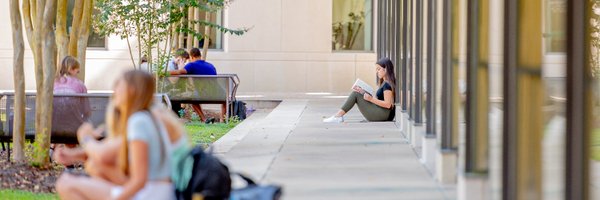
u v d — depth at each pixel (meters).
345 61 36.75
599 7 15.80
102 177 7.76
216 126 23.59
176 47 30.53
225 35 36.31
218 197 7.54
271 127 20.14
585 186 6.95
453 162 11.56
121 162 7.35
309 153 14.95
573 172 6.95
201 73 25.42
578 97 6.90
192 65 25.39
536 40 7.95
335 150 15.41
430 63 13.95
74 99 15.21
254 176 12.23
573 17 6.87
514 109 8.00
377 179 11.97
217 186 7.55
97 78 35.62
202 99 25.20
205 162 7.61
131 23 27.23
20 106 14.73
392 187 11.29
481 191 9.88
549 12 8.60
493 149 10.60
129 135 7.18
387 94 21.25
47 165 14.27
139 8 25.05
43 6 14.42
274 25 36.41
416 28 16.55
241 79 36.38
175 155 7.56
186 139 7.67
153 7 24.88
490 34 10.16
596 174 11.34
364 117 21.97
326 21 36.69
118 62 35.66
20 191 12.16
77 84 15.69
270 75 36.50
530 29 7.93
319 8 36.66
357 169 12.98
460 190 10.10
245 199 7.84
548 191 8.09
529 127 7.98
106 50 35.62
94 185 7.67
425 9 16.06
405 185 11.47
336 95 35.19
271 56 36.44
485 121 10.00
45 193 12.07
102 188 7.67
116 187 7.59
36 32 14.42
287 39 36.53
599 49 15.70
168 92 25.20
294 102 30.30
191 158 7.61
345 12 37.03
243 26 36.16
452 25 11.98
